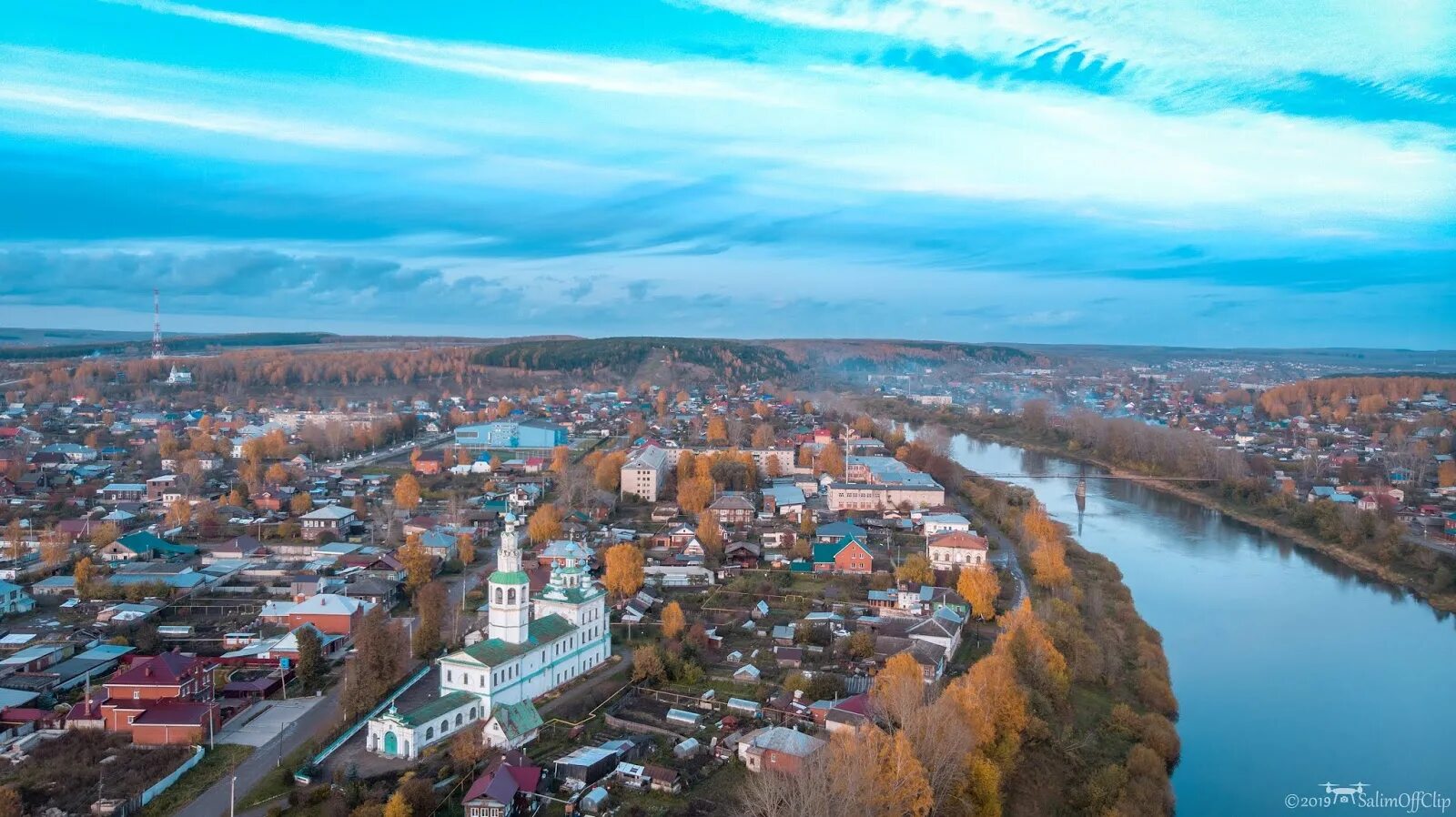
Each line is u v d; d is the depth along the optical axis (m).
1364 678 194.50
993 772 128.12
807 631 194.62
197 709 146.62
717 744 145.38
